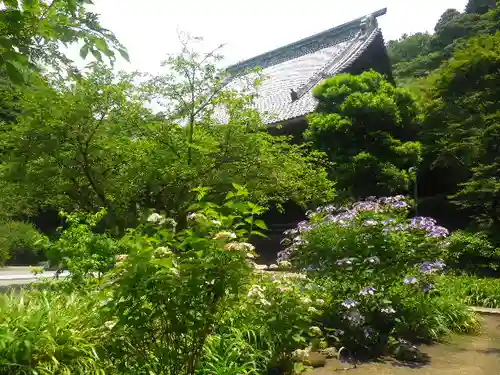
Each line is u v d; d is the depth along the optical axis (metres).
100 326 3.56
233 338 4.04
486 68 13.29
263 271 4.43
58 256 4.79
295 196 7.66
